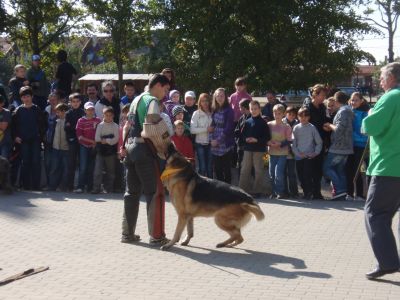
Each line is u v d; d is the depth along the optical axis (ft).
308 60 73.15
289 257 23.38
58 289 19.66
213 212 24.29
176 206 24.61
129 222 25.46
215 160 37.35
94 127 38.24
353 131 35.73
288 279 20.66
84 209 32.53
